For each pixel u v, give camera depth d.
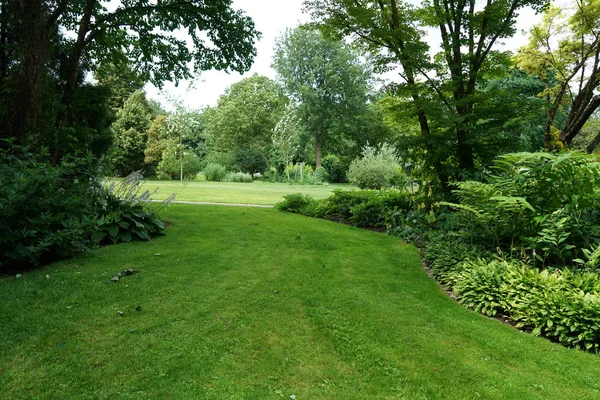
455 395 2.37
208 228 7.30
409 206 8.66
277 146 32.44
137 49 10.70
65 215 4.79
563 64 13.60
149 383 2.36
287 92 39.88
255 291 4.04
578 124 11.96
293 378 2.51
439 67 7.91
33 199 4.35
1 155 4.75
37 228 4.35
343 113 39.00
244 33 10.31
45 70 6.40
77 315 3.23
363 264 5.37
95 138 10.34
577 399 2.35
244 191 17.73
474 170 7.84
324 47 38.34
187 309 3.50
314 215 9.93
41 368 2.44
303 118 39.22
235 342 2.95
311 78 37.91
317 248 6.17
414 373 2.61
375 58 8.80
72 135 8.12
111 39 10.15
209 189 18.39
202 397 2.24
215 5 9.59
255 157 35.25
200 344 2.88
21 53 5.97
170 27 10.19
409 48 7.88
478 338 3.17
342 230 7.94
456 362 2.77
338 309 3.69
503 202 4.33
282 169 34.75
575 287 3.52
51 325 3.02
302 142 42.12
